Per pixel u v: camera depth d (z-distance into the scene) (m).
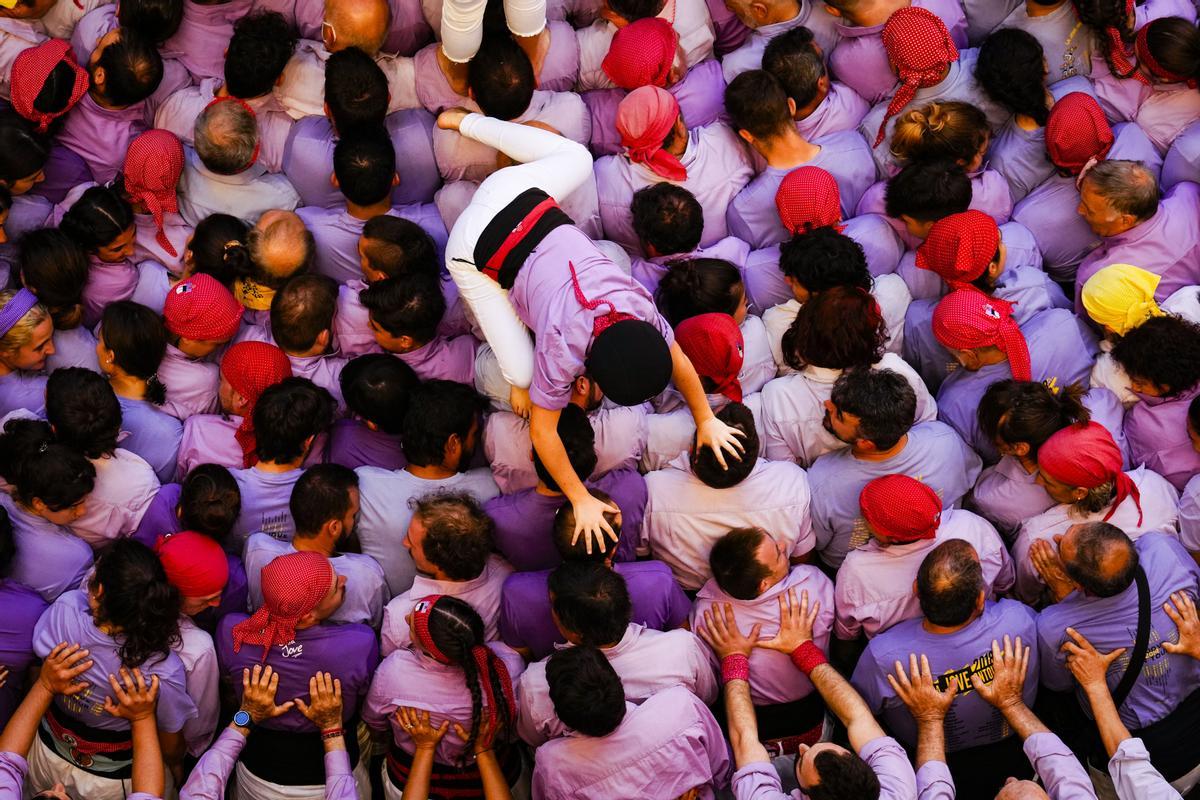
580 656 4.91
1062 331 5.91
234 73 5.91
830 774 4.77
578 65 6.42
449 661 5.21
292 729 5.43
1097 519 5.58
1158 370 5.62
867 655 5.44
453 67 6.01
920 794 5.10
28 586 5.55
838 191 6.06
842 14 6.31
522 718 5.37
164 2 6.00
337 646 5.34
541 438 4.90
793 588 5.57
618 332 4.54
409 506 5.70
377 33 5.97
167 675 5.28
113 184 6.06
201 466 5.52
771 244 6.38
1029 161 6.30
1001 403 5.53
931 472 5.70
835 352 5.63
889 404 5.36
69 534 5.64
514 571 5.72
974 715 5.32
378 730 5.55
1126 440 5.91
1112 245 6.14
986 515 5.88
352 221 6.15
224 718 5.86
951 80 6.29
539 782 5.14
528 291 4.94
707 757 5.13
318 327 5.90
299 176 6.22
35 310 5.68
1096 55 6.36
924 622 5.44
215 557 5.37
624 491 5.71
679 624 5.67
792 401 5.87
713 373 5.64
